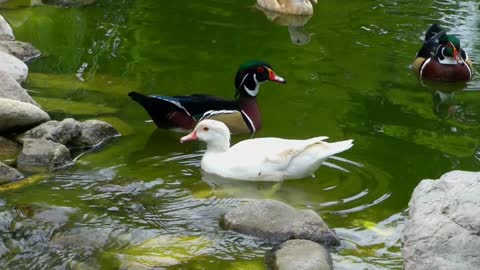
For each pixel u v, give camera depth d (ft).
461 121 45.60
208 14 63.67
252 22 62.34
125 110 45.03
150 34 58.23
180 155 39.70
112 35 57.62
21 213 32.58
